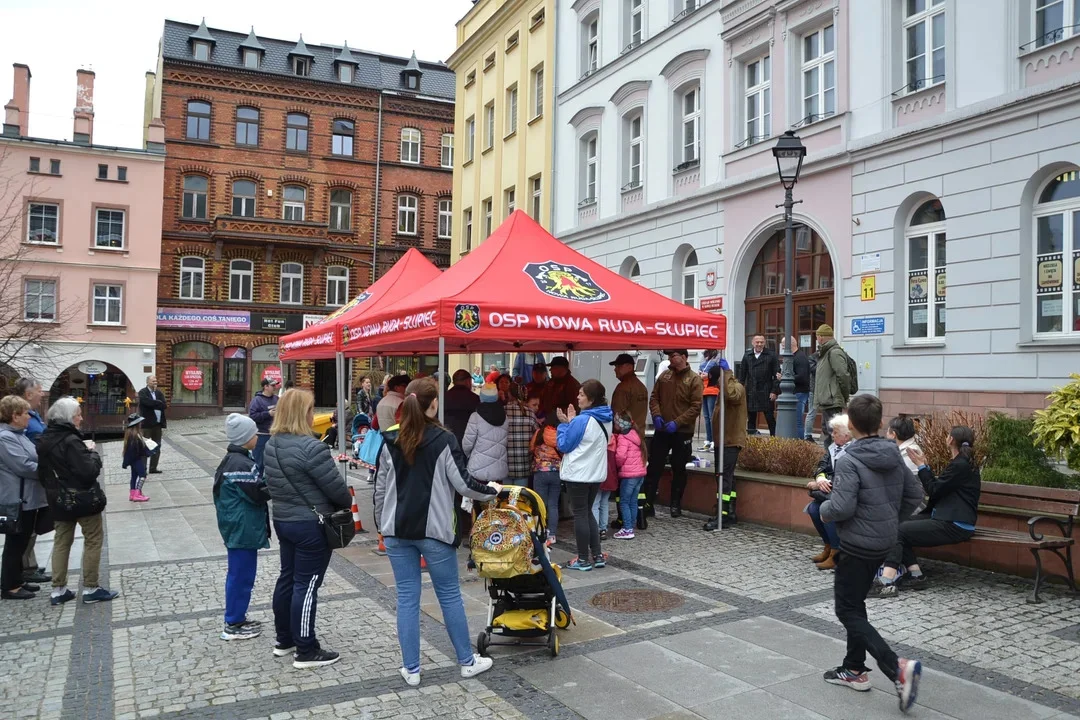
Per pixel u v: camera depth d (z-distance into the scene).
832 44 14.79
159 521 10.81
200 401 37.03
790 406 11.31
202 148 37.59
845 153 13.96
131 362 34.22
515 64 25.84
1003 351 11.59
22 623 6.28
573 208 22.47
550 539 7.88
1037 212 11.43
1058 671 5.00
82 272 33.44
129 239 34.19
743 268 16.53
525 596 5.59
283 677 5.07
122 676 5.12
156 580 7.61
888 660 4.42
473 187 28.66
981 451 7.86
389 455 4.97
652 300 9.20
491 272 8.44
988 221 11.84
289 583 5.43
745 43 16.38
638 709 4.54
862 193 13.77
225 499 5.81
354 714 4.51
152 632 6.02
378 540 9.18
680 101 18.58
